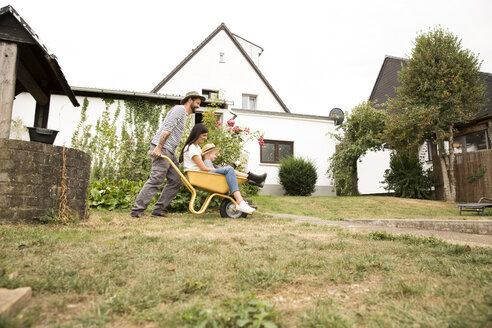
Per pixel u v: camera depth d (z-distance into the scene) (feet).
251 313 3.42
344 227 11.80
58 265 5.04
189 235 8.41
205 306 3.60
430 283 4.60
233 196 15.05
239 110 40.34
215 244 7.20
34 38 11.71
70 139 31.40
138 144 32.24
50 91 18.24
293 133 41.86
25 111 31.50
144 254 5.90
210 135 20.59
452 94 33.17
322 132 42.91
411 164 39.55
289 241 7.85
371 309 3.71
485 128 36.73
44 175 10.66
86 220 12.04
